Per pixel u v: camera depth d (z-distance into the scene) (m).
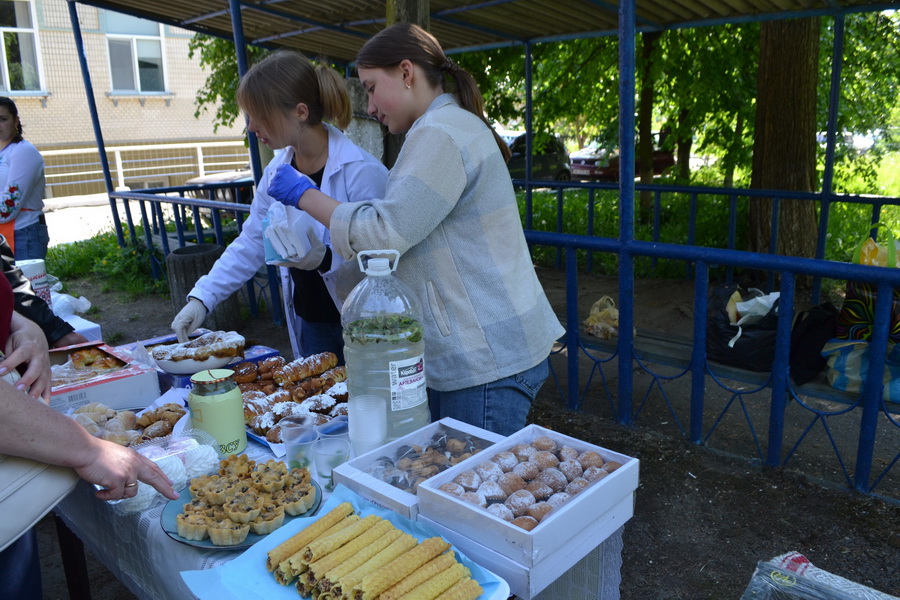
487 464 1.40
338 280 2.11
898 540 2.62
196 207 6.88
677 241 8.15
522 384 1.81
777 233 6.33
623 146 3.18
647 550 2.71
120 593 2.69
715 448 3.44
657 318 5.84
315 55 7.98
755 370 3.21
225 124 10.09
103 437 1.65
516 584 1.17
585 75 9.16
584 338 3.99
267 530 1.31
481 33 6.65
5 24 15.33
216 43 9.27
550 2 5.27
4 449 1.11
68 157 16.73
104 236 9.60
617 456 1.41
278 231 1.90
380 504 1.35
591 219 7.37
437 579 1.11
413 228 1.56
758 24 8.14
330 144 2.24
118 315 6.63
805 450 3.44
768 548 2.65
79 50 7.46
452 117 1.64
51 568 2.84
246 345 2.39
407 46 1.68
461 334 1.73
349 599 1.07
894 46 8.08
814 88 6.36
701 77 8.58
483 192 1.68
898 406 2.83
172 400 1.94
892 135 9.84
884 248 2.97
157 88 17.77
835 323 3.07
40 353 1.58
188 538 1.30
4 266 2.05
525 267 1.81
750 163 9.60
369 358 1.66
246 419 1.83
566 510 1.19
